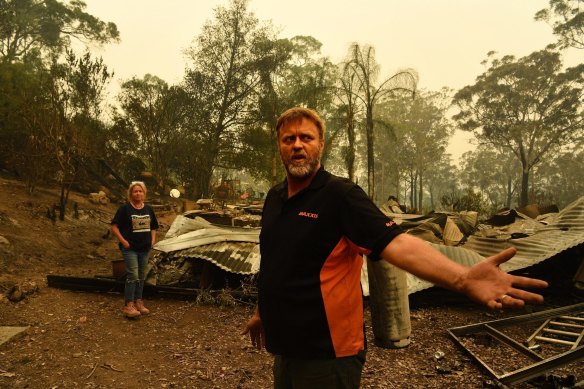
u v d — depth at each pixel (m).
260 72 29.77
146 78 42.19
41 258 8.03
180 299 6.29
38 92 14.02
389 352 4.37
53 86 11.94
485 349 4.43
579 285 6.21
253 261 6.41
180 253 6.59
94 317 5.35
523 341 4.67
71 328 4.94
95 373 3.89
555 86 40.56
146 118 22.66
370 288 3.25
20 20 38.00
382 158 52.88
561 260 6.75
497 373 3.84
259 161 27.44
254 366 4.08
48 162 11.67
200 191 25.12
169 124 24.55
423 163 56.94
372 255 1.45
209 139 27.89
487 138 46.16
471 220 11.64
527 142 44.22
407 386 3.63
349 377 1.58
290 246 1.61
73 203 12.63
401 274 3.22
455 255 6.21
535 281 1.08
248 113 29.47
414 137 54.94
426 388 3.60
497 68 42.47
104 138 17.91
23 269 7.29
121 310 5.66
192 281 7.04
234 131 29.22
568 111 40.19
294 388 1.64
